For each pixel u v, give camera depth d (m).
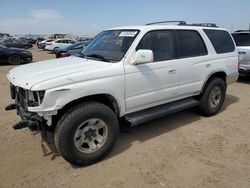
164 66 4.30
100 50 4.35
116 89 3.73
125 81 3.82
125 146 4.22
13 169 3.56
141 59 3.70
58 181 3.32
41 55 23.45
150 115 4.25
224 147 4.20
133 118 4.09
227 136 4.61
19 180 3.33
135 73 3.92
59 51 13.56
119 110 3.90
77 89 3.33
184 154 3.96
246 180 3.32
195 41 4.98
